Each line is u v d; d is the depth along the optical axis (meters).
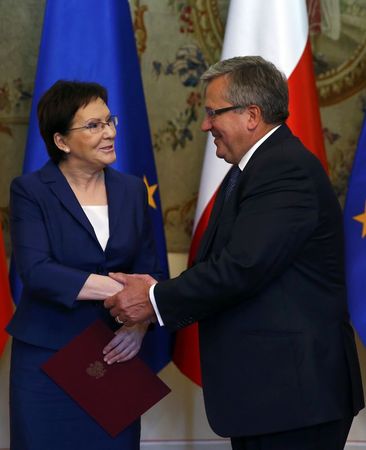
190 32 3.71
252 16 3.32
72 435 2.55
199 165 3.77
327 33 3.68
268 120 2.33
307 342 2.21
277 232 2.15
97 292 2.45
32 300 2.58
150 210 3.40
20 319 2.59
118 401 2.57
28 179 2.57
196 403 3.91
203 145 3.76
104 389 2.56
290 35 3.30
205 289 2.21
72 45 3.30
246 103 2.31
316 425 2.24
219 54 3.72
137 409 2.58
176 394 3.91
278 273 2.21
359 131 3.74
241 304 2.26
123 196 2.64
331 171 3.77
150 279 2.44
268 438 2.25
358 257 3.32
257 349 2.22
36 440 2.54
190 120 3.75
